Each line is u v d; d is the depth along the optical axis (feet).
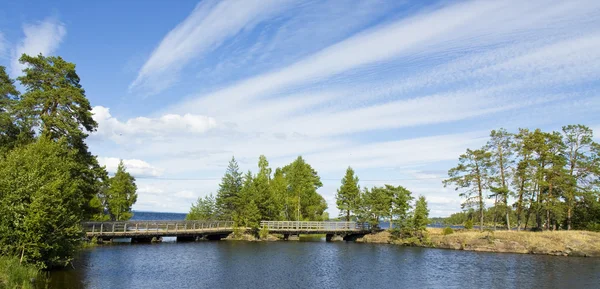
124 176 237.25
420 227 201.46
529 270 116.57
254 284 87.40
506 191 183.21
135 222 158.81
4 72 120.57
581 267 123.44
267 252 149.38
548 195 184.65
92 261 105.60
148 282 83.76
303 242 204.13
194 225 183.62
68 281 76.54
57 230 79.51
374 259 138.51
